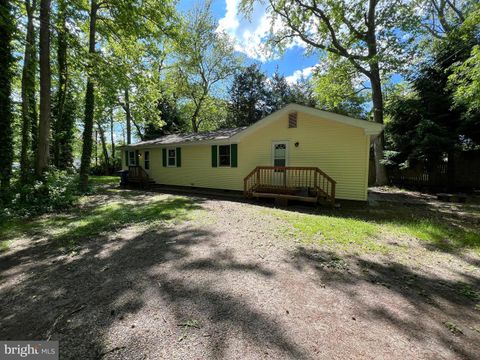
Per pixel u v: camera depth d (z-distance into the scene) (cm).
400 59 1131
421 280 292
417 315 224
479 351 182
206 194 1089
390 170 1286
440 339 194
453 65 850
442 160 1116
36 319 226
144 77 1129
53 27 867
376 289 270
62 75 1171
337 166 832
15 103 962
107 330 207
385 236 449
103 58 973
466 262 342
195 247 399
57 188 766
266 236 451
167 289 271
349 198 814
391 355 177
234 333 200
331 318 219
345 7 1214
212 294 260
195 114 2223
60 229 518
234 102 2428
